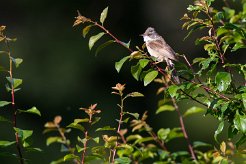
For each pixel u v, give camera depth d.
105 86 19.77
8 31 20.83
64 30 20.84
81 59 20.20
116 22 21.62
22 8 21.14
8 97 18.64
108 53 20.28
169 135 7.34
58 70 19.88
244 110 5.72
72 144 16.50
